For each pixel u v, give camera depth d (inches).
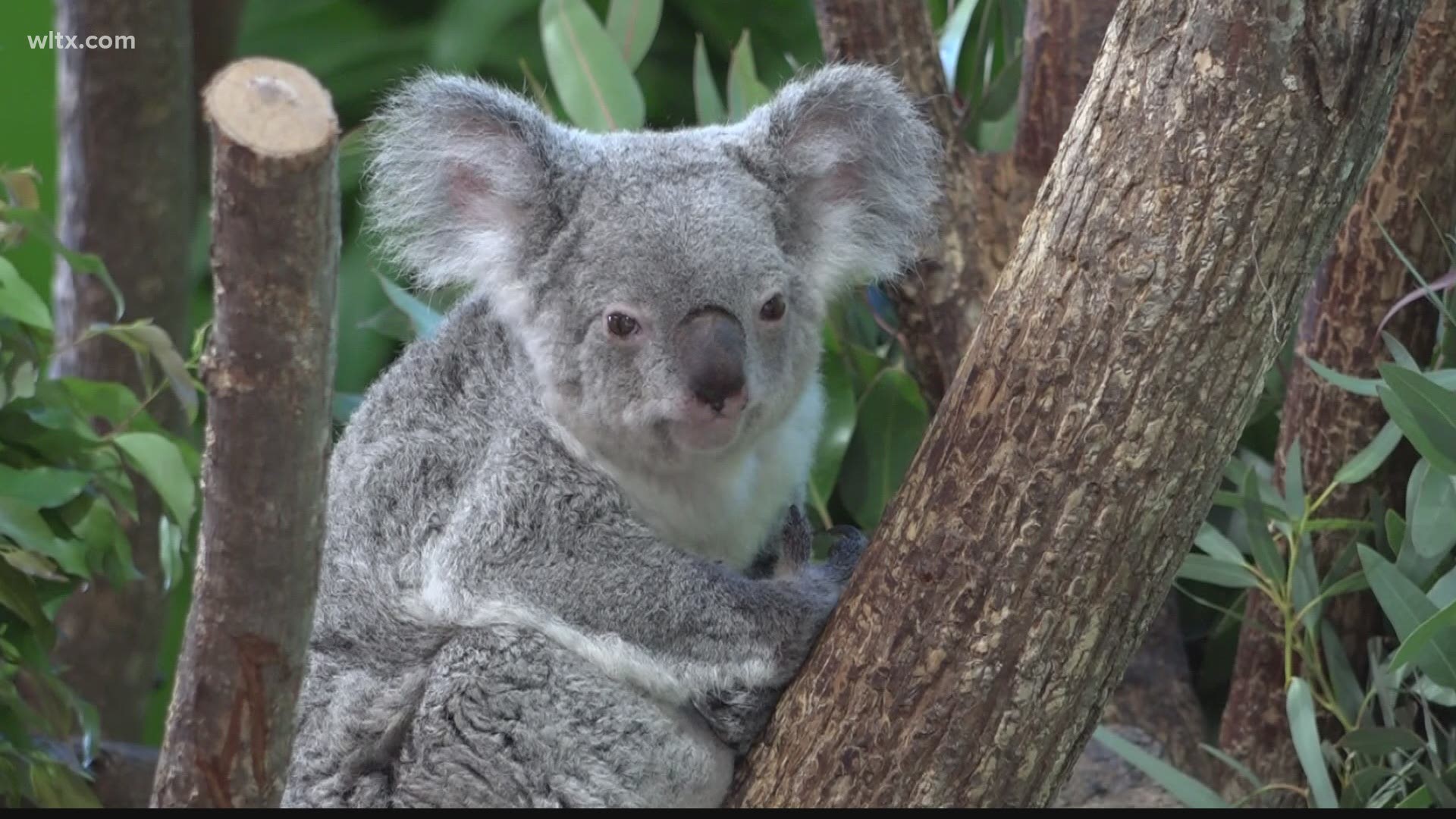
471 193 249.3
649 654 221.9
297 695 170.1
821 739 205.2
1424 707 260.4
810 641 217.9
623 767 221.8
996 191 303.4
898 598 200.7
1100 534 191.6
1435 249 269.1
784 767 208.2
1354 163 185.2
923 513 200.1
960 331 302.4
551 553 229.6
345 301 426.6
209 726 168.4
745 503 250.5
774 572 260.5
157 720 397.7
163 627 346.0
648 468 237.3
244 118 142.6
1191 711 305.1
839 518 325.4
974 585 195.8
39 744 237.6
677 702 221.8
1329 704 270.2
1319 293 279.0
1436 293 266.4
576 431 234.5
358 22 455.5
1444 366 266.5
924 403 316.2
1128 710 303.7
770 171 242.4
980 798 198.5
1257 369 189.2
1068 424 190.9
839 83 247.8
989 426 195.6
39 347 231.8
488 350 247.9
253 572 160.7
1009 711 196.2
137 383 339.0
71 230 340.8
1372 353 274.5
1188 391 187.8
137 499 319.0
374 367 423.8
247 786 170.9
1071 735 199.3
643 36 340.8
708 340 223.3
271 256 146.2
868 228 255.3
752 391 227.9
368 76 448.5
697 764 220.7
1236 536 298.4
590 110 322.7
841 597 211.8
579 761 222.5
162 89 339.9
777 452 251.9
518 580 228.5
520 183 241.3
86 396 244.7
